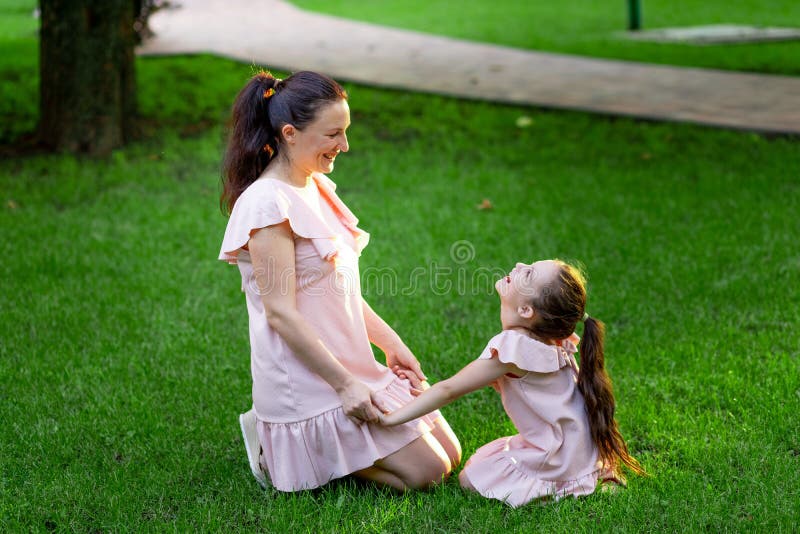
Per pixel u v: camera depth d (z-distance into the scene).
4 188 7.12
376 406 3.13
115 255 5.71
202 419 3.80
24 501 3.22
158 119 9.38
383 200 6.75
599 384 3.20
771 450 3.40
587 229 6.04
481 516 3.05
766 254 5.44
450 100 10.25
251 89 3.14
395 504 3.12
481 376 3.12
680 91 10.43
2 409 3.89
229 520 3.11
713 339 4.38
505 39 14.52
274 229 3.04
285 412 3.16
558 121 9.23
